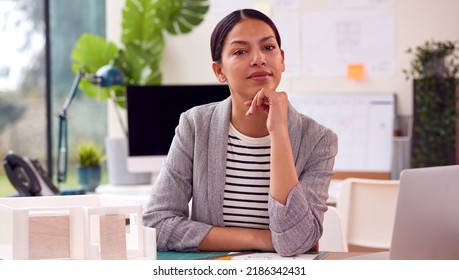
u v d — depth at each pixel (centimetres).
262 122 194
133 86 374
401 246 146
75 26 587
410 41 475
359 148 475
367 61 482
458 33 469
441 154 448
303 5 488
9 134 588
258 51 185
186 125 203
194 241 189
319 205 187
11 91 589
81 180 426
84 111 601
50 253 163
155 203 200
